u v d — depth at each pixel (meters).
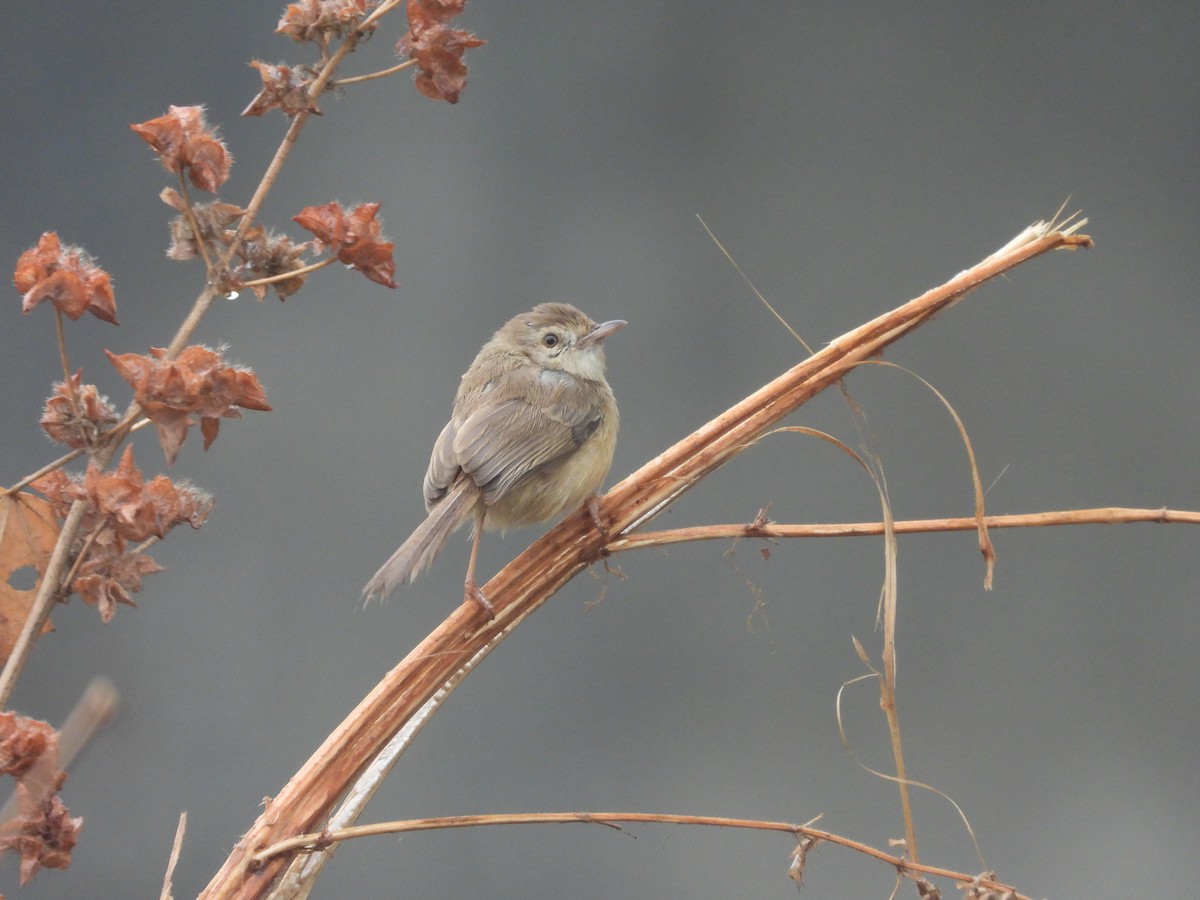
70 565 3.18
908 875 3.81
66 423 3.21
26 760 2.78
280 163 3.49
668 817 3.63
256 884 3.38
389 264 3.48
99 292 3.17
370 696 3.76
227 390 3.17
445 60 3.58
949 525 4.20
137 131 3.33
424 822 3.46
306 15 3.49
